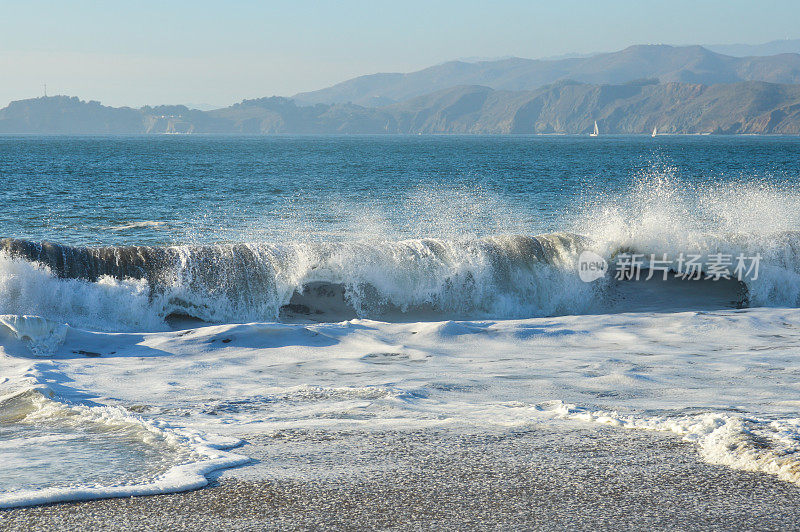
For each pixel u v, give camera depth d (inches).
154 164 4266.7
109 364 551.2
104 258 789.9
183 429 339.9
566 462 288.8
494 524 228.7
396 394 429.7
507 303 892.0
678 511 238.5
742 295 914.7
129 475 274.5
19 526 226.1
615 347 639.8
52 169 3595.0
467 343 647.8
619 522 230.1
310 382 496.1
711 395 446.0
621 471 277.1
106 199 2060.8
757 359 586.9
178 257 807.7
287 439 326.3
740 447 295.0
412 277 872.3
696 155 6043.3
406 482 266.7
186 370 534.3
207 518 233.3
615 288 925.2
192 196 2182.6
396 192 2365.9
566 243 935.7
